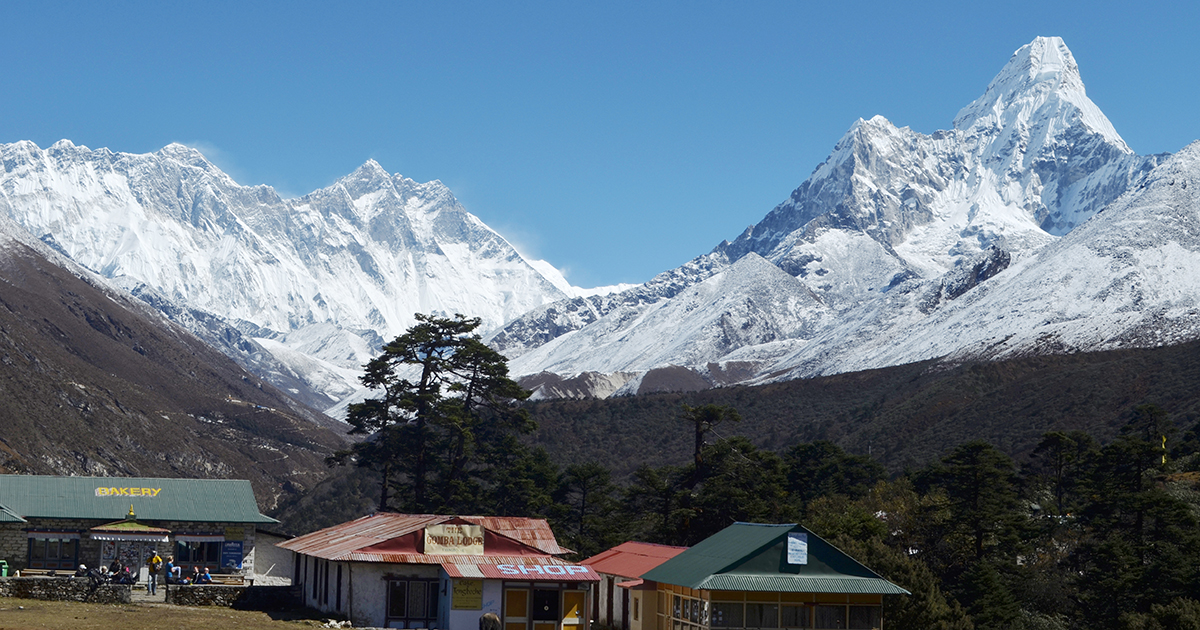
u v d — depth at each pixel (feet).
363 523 216.33
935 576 248.52
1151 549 258.98
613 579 195.42
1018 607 236.63
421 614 174.09
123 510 226.17
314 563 195.31
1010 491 293.23
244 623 165.89
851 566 160.56
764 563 159.12
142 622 158.92
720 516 278.87
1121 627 228.43
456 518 179.32
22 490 225.35
